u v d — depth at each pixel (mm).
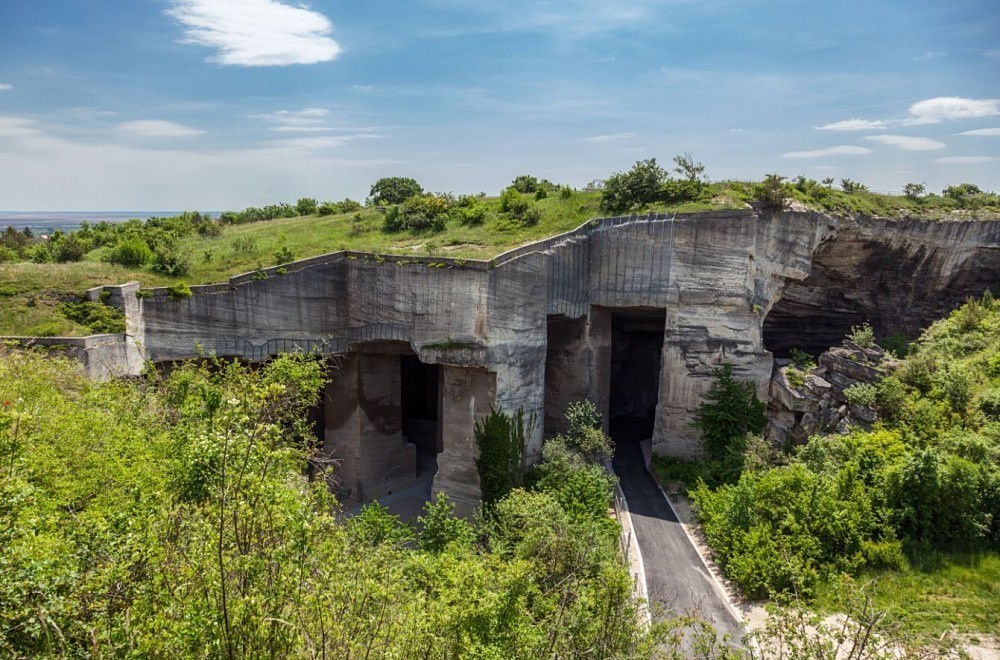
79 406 16484
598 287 37000
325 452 35156
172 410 18797
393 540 20766
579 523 23375
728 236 34594
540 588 18250
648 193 38938
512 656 12125
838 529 21672
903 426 27672
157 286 27719
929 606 18484
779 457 30234
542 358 33750
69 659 7523
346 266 32625
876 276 43906
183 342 27844
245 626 8266
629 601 17172
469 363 29844
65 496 11633
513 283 30750
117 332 25109
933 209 43812
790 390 33219
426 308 30734
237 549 9102
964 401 28328
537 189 45688
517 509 23562
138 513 10141
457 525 23047
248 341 29703
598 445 31266
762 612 20734
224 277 29859
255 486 9609
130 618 8086
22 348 22156
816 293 44500
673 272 35406
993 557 20156
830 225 38969
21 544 8180
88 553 8891
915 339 43656
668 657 14188
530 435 32938
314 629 8773
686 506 30891
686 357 35500
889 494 22312
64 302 25375
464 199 45344
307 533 9859
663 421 36062
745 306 34781
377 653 9305
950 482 21203
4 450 10719
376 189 56156
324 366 31062
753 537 22594
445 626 11359
